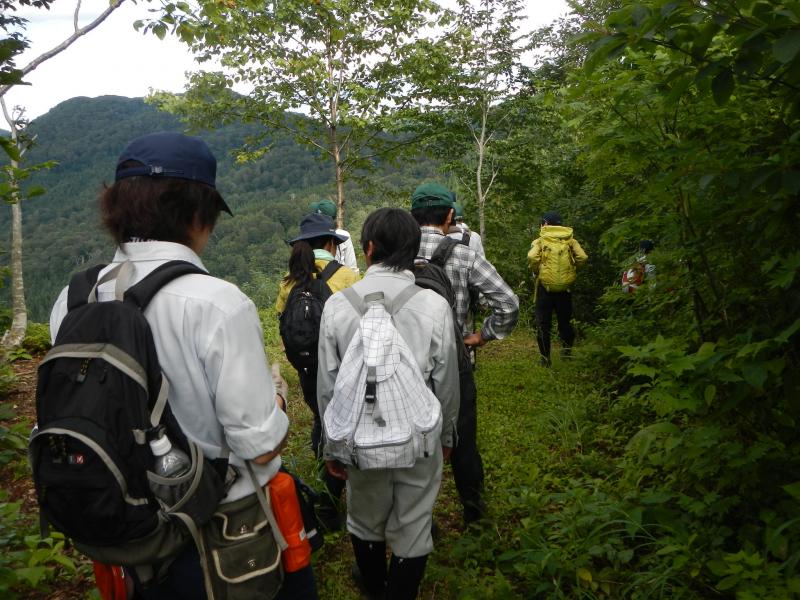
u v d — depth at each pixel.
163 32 4.54
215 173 1.57
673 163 2.54
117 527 1.25
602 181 3.34
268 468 1.48
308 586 1.66
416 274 2.77
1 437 3.70
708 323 2.86
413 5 11.71
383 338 2.14
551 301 7.32
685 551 2.39
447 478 4.05
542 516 3.27
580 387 5.72
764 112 2.50
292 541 1.54
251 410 1.39
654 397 2.41
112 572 1.53
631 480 3.16
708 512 2.58
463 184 13.30
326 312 2.37
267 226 115.00
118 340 1.29
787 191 1.95
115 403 1.25
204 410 1.40
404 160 14.47
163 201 1.46
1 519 3.02
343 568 3.04
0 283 3.97
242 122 13.54
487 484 3.76
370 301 2.25
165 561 1.39
